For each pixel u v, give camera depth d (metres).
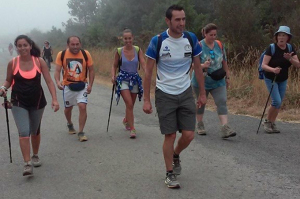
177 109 4.15
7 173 4.79
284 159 5.05
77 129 6.96
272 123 6.40
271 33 13.15
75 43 6.18
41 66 4.73
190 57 4.12
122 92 6.33
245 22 11.98
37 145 4.97
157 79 4.16
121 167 4.89
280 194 3.96
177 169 4.43
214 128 6.79
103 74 15.95
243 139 6.05
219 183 4.29
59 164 5.09
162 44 4.02
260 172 4.59
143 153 5.45
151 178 4.49
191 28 17.11
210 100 9.20
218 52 6.01
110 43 26.11
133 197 3.98
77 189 4.23
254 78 9.42
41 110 4.75
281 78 6.27
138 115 8.07
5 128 7.10
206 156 5.25
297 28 11.16
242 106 8.47
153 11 30.56
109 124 7.33
